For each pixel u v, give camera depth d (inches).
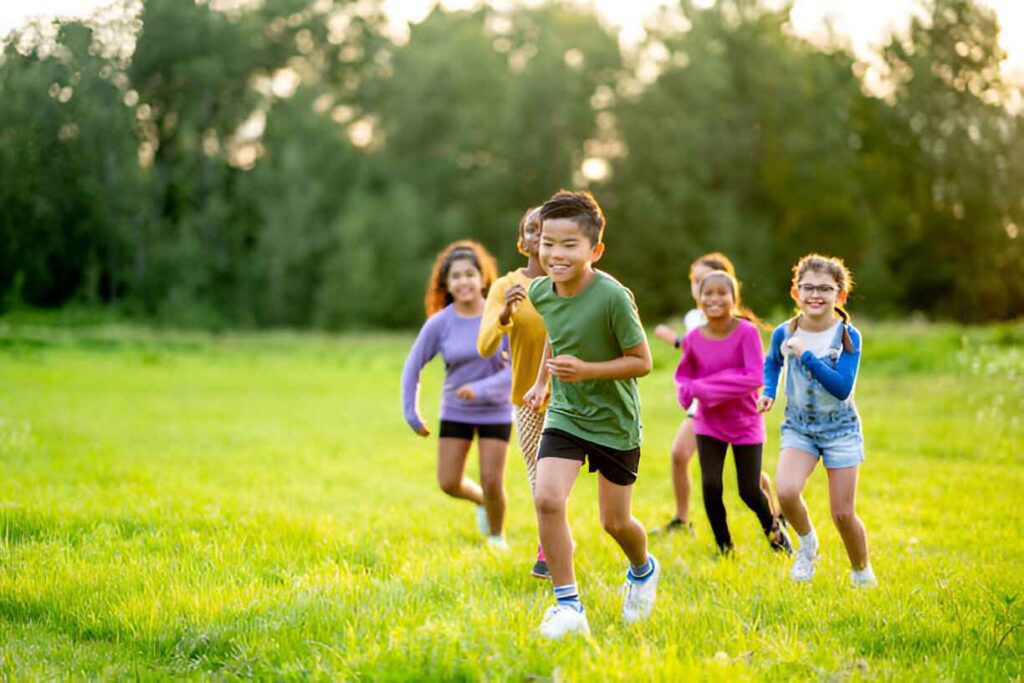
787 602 185.0
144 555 217.8
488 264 246.7
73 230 695.1
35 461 350.9
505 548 237.1
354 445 447.5
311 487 331.3
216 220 2028.8
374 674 133.6
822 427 205.0
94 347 1129.4
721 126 2119.8
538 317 196.4
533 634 152.6
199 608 175.6
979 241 2171.5
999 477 350.6
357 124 2317.9
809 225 2160.4
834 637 162.7
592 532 253.4
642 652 139.9
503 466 244.5
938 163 2174.0
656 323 2076.8
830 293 204.4
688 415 264.4
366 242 1968.5
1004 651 157.0
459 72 2139.5
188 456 393.1
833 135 2138.3
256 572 206.5
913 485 332.5
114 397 626.8
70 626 173.2
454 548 238.2
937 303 2182.6
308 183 2092.8
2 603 182.2
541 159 2130.9
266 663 146.9
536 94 2130.9
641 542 173.6
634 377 162.2
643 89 2160.4
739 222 2057.1
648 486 347.3
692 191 2076.8
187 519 256.4
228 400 641.6
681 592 196.7
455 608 169.0
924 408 546.9
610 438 167.2
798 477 203.6
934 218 2181.3
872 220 2153.1
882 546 240.5
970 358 654.5
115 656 158.7
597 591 194.2
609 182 2169.0
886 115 2217.0
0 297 1085.8
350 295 1930.4
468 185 2091.5
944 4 2149.4
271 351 1254.9
